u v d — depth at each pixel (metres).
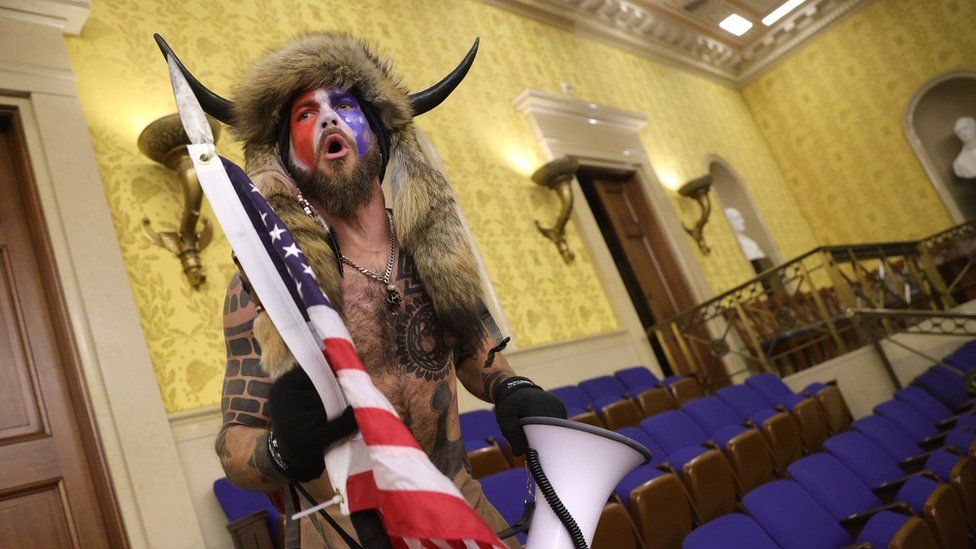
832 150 11.66
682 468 3.22
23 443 3.46
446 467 1.12
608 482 1.01
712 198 9.62
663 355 7.84
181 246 4.15
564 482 0.99
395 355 1.05
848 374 6.22
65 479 3.49
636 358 6.84
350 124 1.06
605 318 6.86
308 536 1.03
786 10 11.15
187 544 3.54
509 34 7.86
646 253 8.27
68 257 3.78
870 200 11.33
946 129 11.14
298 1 5.81
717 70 11.68
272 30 5.46
